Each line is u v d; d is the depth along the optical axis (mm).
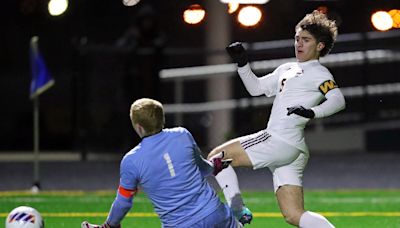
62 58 63250
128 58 51406
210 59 55906
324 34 26578
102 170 49625
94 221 33969
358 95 56469
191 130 55812
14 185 44438
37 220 25547
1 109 61031
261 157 26375
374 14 52219
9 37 67312
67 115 59812
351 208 37562
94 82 53625
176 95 54562
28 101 61312
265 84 27391
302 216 25844
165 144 23547
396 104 56750
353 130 56938
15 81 62344
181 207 23406
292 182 26281
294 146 26250
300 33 26672
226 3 55375
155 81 51188
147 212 35781
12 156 56375
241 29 59562
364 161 52875
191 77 53906
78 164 51750
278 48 53031
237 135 54344
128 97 51750
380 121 56938
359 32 61375
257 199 39812
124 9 65125
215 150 26672
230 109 54625
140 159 23391
